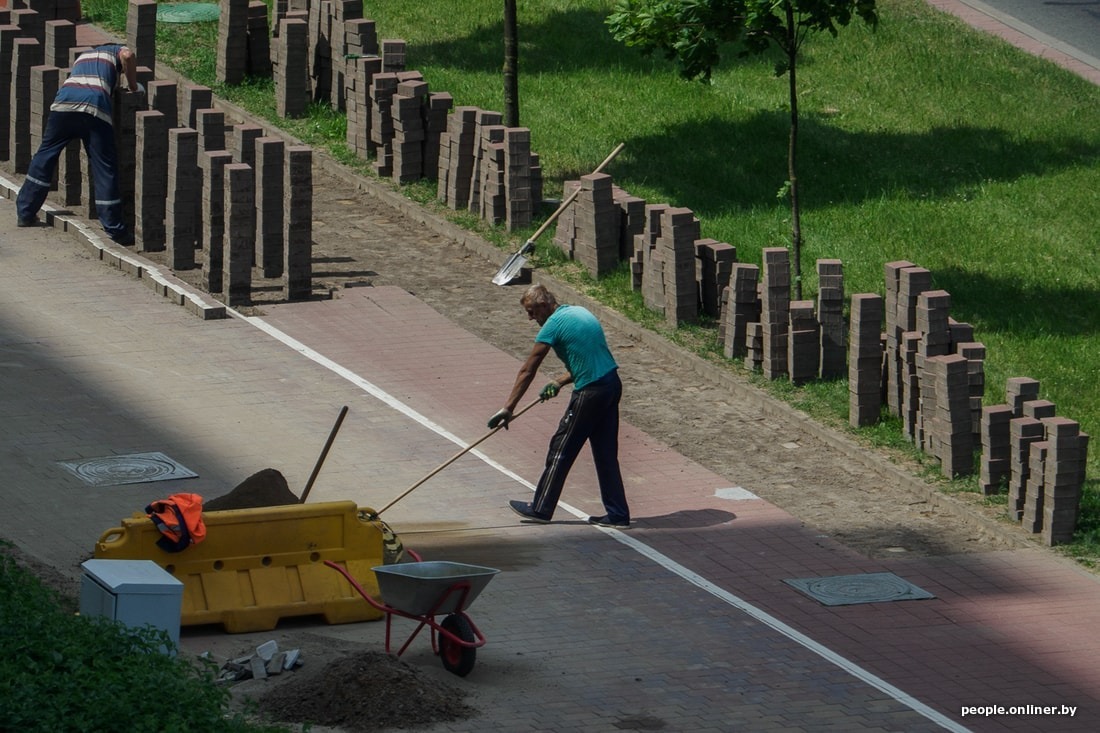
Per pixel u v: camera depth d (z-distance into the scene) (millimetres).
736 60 76125
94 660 26969
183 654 30859
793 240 53938
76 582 33000
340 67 68312
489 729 28531
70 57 59219
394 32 77812
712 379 48938
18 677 25938
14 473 38688
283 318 51000
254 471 39969
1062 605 36125
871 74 75125
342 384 46281
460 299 53906
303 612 32875
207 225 51500
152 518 31812
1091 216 62000
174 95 55531
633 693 30531
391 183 63156
